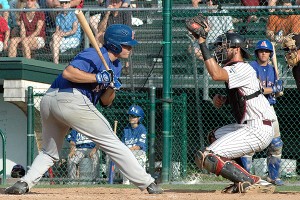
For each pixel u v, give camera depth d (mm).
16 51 43594
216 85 41312
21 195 21906
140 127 37438
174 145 38344
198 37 22719
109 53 22172
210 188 31188
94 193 24125
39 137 40781
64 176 39875
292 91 41625
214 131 24047
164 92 36938
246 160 29922
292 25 39656
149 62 43312
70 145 38625
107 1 44500
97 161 38438
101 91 22719
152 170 36969
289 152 42594
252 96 23047
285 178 38438
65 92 21844
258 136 22938
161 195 21672
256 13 36562
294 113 42125
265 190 22906
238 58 23547
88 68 21578
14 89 40312
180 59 42344
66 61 43750
